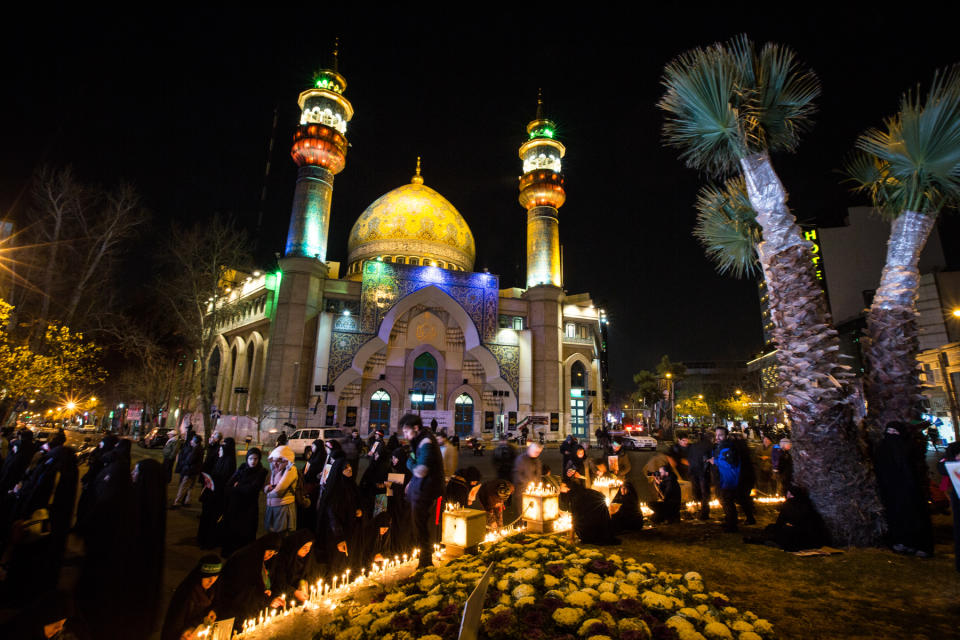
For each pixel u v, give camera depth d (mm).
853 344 49250
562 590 4023
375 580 5867
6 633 2658
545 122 47250
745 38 7914
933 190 7898
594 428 44062
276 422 33031
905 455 6578
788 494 7070
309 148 37562
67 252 22047
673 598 3912
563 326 45375
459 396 41438
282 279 36156
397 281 38656
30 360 15164
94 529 3594
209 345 27797
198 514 10781
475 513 6629
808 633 4109
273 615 4797
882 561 6078
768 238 8070
